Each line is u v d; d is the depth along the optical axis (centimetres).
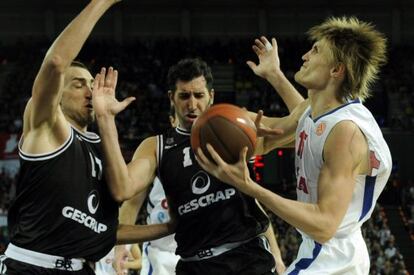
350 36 820
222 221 899
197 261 909
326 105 831
